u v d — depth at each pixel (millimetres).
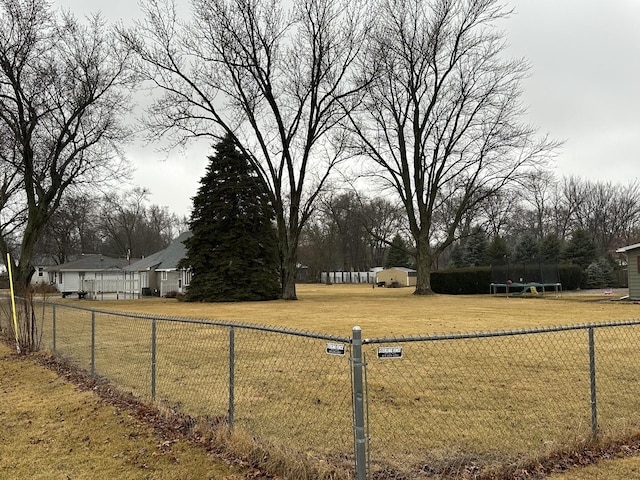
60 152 27312
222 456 4465
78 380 7730
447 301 26656
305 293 39469
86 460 4465
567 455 4293
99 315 18234
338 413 5531
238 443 4508
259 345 10336
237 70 27766
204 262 29156
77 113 26359
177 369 8180
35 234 27000
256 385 6918
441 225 60406
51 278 51906
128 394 6660
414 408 5691
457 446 4516
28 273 26688
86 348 10578
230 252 29188
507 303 24406
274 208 29359
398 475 3883
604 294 31656
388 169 32625
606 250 63188
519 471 3971
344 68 28672
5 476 4152
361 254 77375
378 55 28719
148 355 9516
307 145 29406
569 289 41031
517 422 5188
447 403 5883
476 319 16266
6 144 25703
